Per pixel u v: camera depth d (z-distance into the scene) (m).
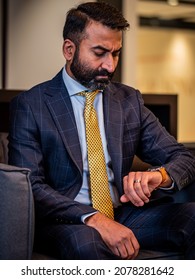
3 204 1.67
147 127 2.16
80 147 1.98
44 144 1.97
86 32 1.94
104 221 1.84
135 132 2.11
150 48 10.46
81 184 1.97
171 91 10.75
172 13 9.99
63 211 1.85
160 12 9.88
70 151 1.95
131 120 2.11
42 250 1.92
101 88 1.99
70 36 2.00
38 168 1.93
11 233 1.68
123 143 2.07
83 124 2.02
